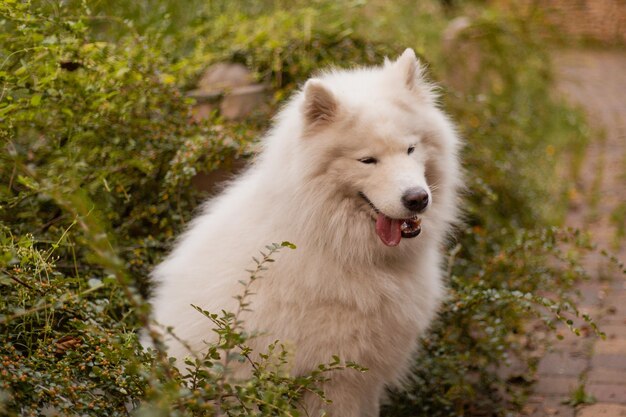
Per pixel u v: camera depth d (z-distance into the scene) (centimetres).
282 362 286
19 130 401
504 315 477
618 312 532
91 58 413
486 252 577
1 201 364
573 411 409
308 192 332
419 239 355
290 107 365
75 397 256
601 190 820
